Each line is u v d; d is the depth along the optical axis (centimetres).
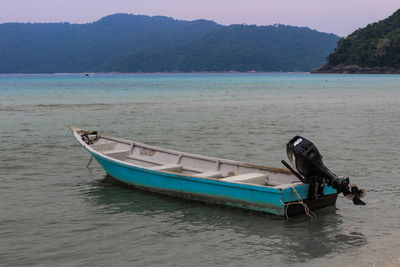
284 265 711
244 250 770
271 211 930
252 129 2297
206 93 6162
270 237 828
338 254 750
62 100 4722
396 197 1066
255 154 1634
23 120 2758
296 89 7375
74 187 1186
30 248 780
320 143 1853
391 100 4531
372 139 1953
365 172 1319
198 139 1977
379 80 12588
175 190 1073
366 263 712
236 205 979
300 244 794
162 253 761
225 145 1820
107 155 1295
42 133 2184
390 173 1303
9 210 988
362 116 2939
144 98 5034
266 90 7062
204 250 772
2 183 1220
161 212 973
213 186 998
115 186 1197
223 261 728
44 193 1127
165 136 2066
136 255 753
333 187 913
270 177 1057
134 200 1066
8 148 1748
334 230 860
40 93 6259
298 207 935
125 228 878
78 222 912
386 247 776
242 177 1017
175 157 1259
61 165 1452
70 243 803
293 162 941
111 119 2808
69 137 2055
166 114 3125
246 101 4475
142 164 1312
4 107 3778
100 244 799
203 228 877
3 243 802
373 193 1100
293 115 3036
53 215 957
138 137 2042
